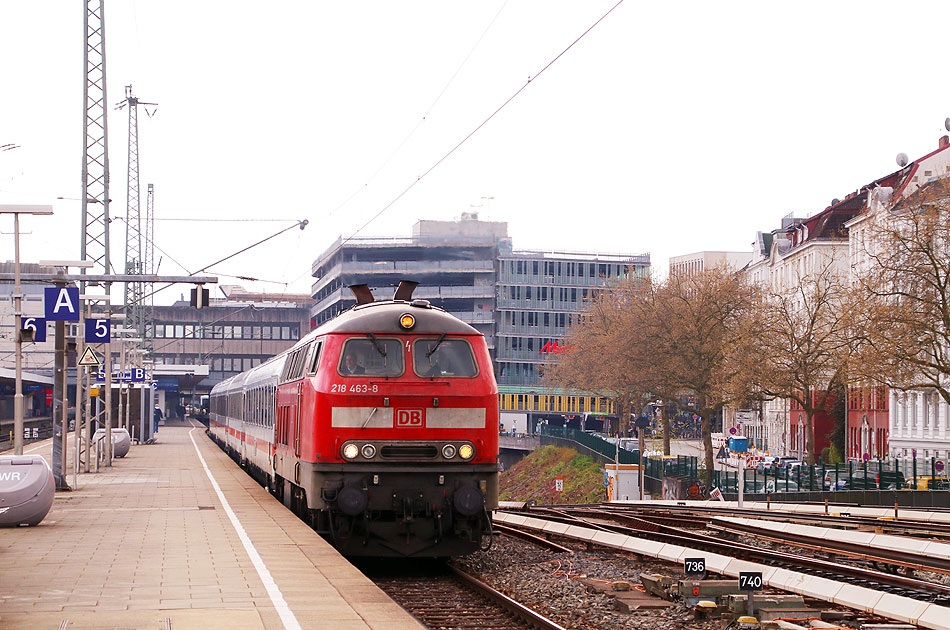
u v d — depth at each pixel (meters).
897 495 48.19
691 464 64.25
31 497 21.19
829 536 24.69
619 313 82.38
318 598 12.80
